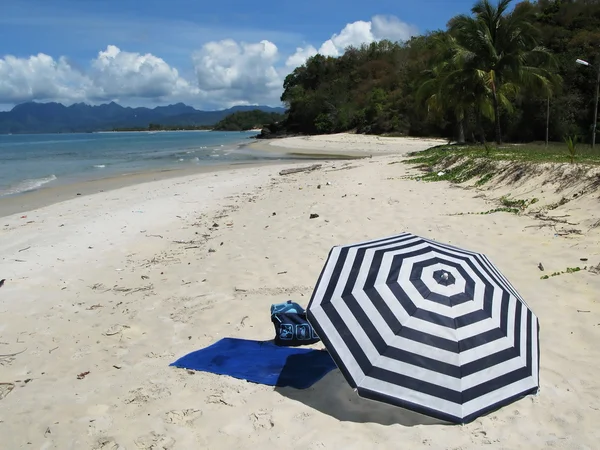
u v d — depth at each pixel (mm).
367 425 3664
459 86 25094
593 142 23422
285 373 4438
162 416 3873
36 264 8398
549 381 4090
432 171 16188
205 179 20703
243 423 3748
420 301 3578
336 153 38000
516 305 3896
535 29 23547
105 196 16328
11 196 16906
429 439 3453
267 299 6258
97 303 6570
